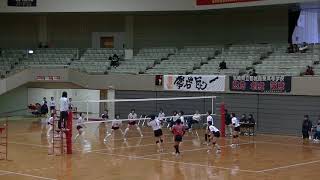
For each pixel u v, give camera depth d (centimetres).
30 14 3812
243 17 3559
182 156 1950
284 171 1633
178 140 1973
